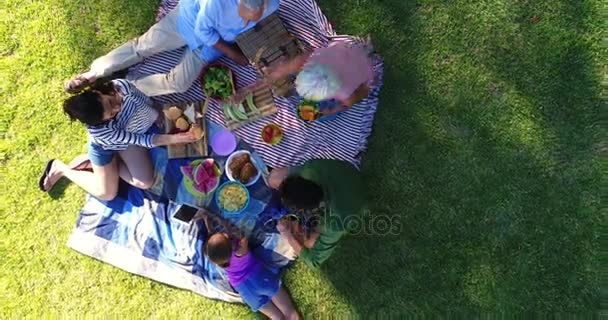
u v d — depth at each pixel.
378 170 4.97
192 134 4.89
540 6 4.73
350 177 4.70
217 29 4.38
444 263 4.89
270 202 4.99
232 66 4.99
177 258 5.09
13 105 5.29
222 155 5.05
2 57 5.29
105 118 4.30
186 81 4.87
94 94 4.22
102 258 5.20
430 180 4.89
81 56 5.24
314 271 5.05
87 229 5.20
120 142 4.59
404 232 4.94
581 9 4.67
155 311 5.19
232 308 5.12
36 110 5.27
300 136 4.94
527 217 4.78
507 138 4.79
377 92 4.86
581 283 4.73
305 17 4.89
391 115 4.93
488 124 4.81
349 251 5.02
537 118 4.75
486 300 4.84
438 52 4.86
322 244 4.65
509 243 4.81
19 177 5.28
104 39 5.21
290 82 4.83
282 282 5.07
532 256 4.79
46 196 5.28
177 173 5.09
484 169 4.82
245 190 5.00
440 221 4.89
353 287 5.01
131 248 5.17
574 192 4.72
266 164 5.03
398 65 4.90
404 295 4.95
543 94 4.74
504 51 4.79
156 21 5.13
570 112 4.71
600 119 4.68
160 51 4.91
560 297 4.76
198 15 4.27
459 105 4.84
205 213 5.04
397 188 4.94
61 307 5.26
